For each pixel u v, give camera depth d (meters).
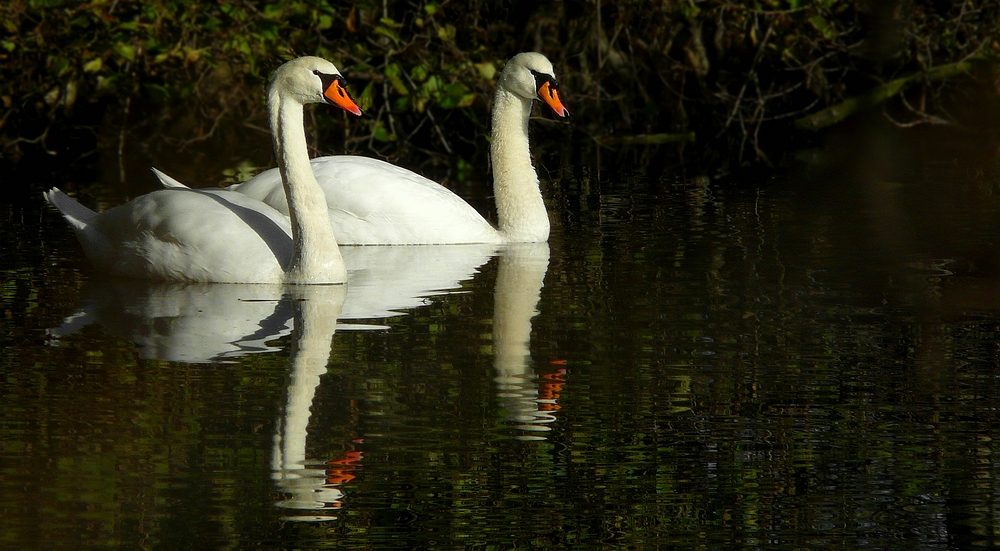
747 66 28.52
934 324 11.62
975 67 26.70
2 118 23.92
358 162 16.69
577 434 8.93
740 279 13.47
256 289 13.25
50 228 16.72
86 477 8.11
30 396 9.59
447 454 8.57
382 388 9.83
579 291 13.09
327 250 13.51
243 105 26.22
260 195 16.31
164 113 25.98
